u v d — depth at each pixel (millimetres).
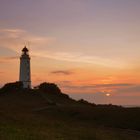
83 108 77750
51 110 80750
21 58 147000
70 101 126062
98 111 71188
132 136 45875
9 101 109062
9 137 30000
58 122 53125
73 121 62156
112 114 66312
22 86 140500
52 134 35469
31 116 59281
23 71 145250
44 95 126625
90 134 40781
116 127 57156
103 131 47594
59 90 141875
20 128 37500
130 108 70875
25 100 113938
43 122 49281
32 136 32031
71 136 36875
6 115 52938
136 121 58344
